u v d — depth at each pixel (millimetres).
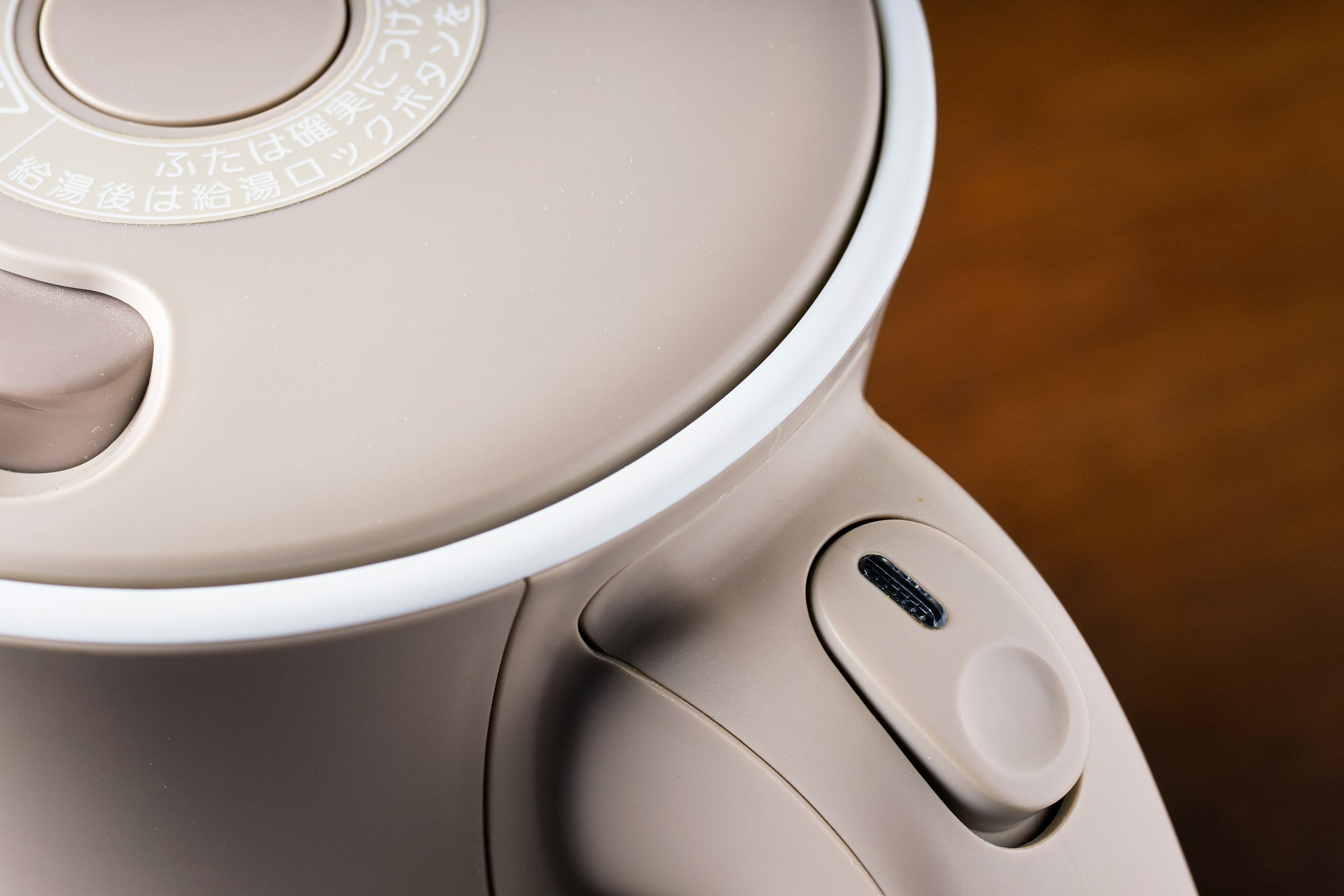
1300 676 527
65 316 364
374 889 382
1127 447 574
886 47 384
